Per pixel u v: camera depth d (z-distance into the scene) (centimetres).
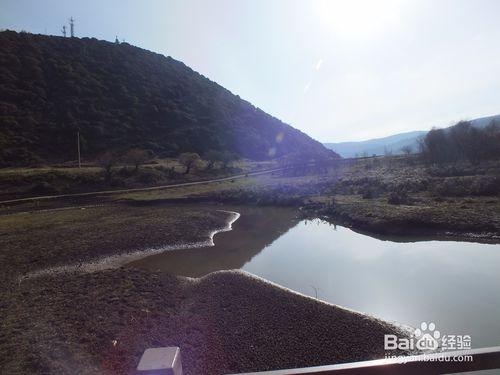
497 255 1805
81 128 7288
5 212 3628
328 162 6838
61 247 2172
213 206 3997
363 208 2920
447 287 1400
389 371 255
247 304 1316
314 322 1166
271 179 5953
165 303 1314
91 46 10669
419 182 3688
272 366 927
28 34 9844
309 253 2064
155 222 2888
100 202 4197
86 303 1292
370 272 1655
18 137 6469
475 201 2755
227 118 10131
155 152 7469
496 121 5609
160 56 12500
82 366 888
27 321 1143
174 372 225
